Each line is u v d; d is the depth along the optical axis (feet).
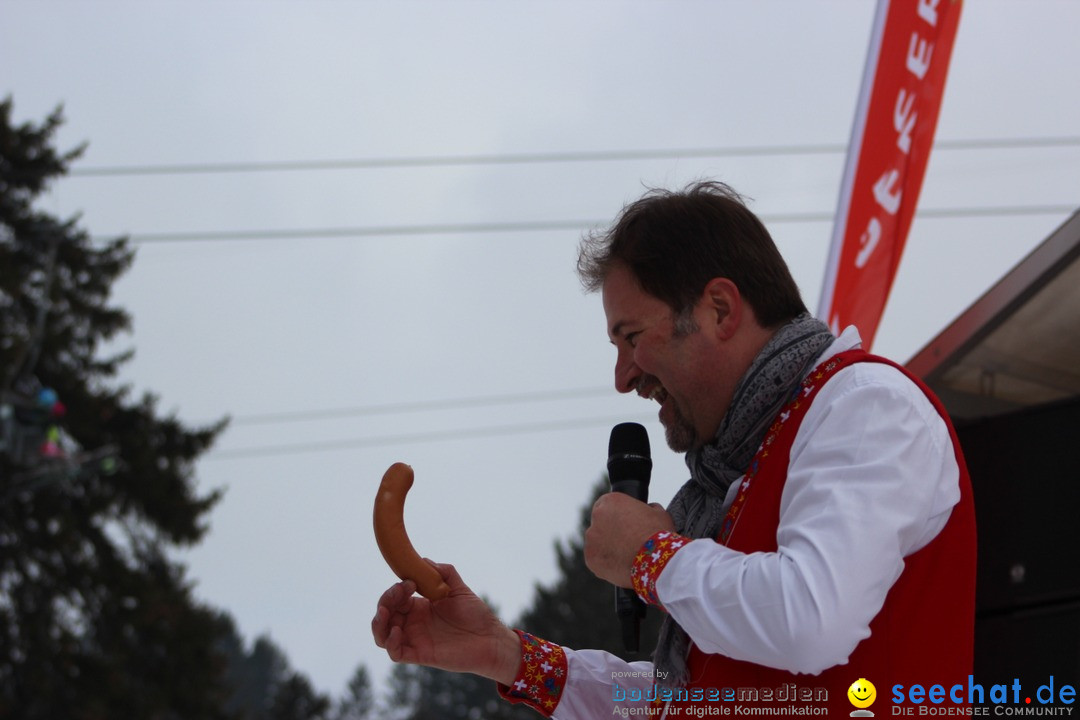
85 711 79.05
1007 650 9.90
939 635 5.82
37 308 86.07
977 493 10.43
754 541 6.03
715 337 6.35
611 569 6.14
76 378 85.66
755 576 5.45
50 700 79.77
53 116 90.48
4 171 87.71
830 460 5.70
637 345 6.48
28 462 65.21
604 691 7.29
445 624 7.20
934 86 12.97
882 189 12.93
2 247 82.58
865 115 13.25
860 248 12.92
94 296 88.53
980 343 12.07
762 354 6.23
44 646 80.12
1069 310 11.40
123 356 90.02
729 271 6.38
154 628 85.35
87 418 84.89
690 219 6.44
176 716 86.48
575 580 127.34
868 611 5.38
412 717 217.77
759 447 6.30
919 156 12.84
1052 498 10.07
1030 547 10.04
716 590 5.54
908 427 5.72
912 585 5.85
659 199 6.62
